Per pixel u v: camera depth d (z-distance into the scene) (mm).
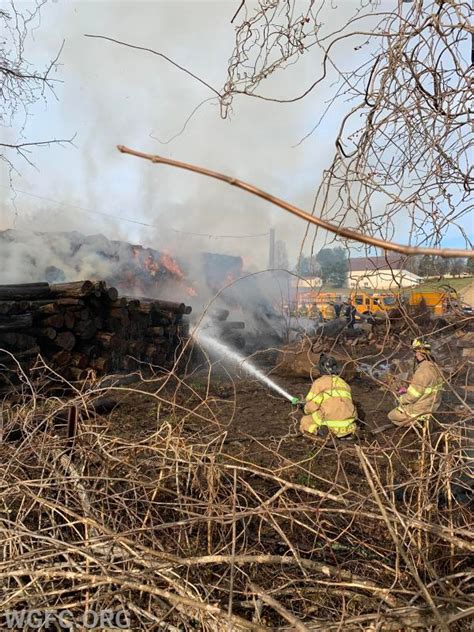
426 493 2584
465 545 2145
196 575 2391
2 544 2520
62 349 6855
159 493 3092
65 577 2229
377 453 3068
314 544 2670
